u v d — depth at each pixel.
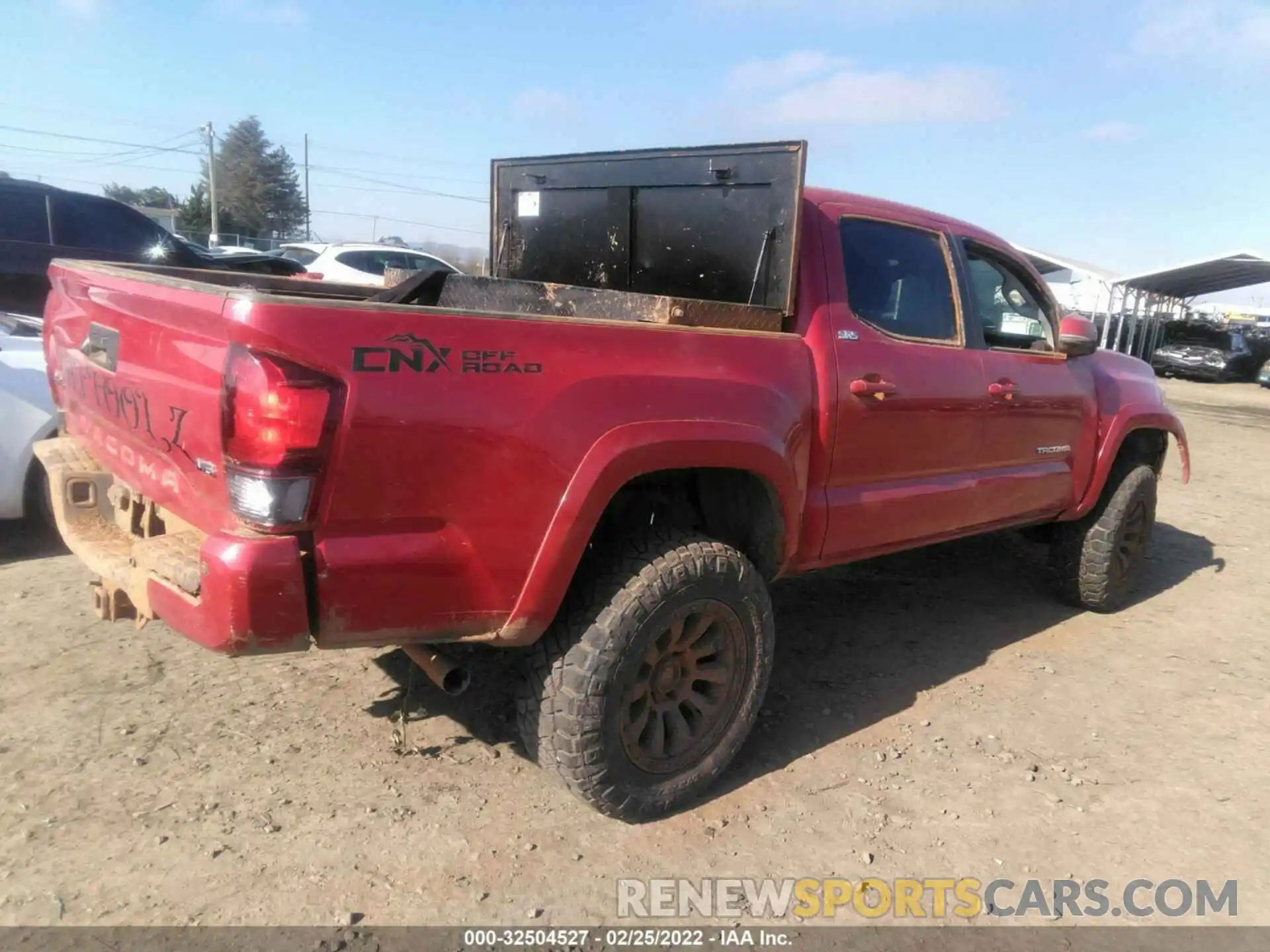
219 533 2.21
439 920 2.46
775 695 3.93
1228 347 25.88
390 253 13.82
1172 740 3.71
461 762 3.22
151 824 2.77
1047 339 4.68
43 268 8.10
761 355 3.10
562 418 2.53
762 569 3.32
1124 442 5.29
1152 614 5.28
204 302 2.26
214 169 46.44
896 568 5.84
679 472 3.11
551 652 2.73
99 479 3.00
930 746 3.55
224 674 3.76
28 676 3.63
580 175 4.08
